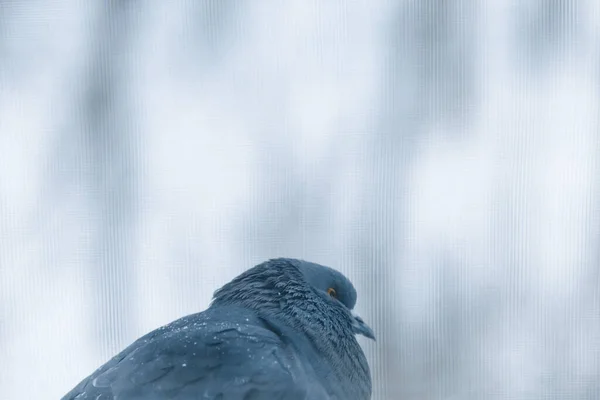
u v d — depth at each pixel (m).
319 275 5.20
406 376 5.47
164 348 5.12
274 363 5.13
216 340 5.13
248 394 5.12
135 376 5.11
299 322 5.17
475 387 5.48
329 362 5.17
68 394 5.12
